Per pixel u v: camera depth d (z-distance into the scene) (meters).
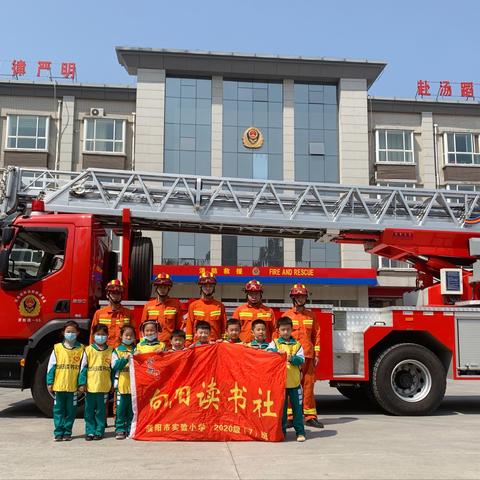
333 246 26.66
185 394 6.31
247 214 10.21
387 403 8.30
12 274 8.18
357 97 27.56
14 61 26.95
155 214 9.79
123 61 26.77
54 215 8.41
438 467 4.96
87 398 6.36
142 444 6.01
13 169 9.77
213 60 26.83
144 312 7.72
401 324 8.51
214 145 26.86
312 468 4.90
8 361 7.88
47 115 26.62
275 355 6.34
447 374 8.70
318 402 10.45
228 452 5.57
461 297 9.65
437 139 28.59
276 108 27.61
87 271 8.22
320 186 10.38
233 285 25.19
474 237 10.37
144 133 26.30
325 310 8.51
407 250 10.31
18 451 5.64
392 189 10.51
